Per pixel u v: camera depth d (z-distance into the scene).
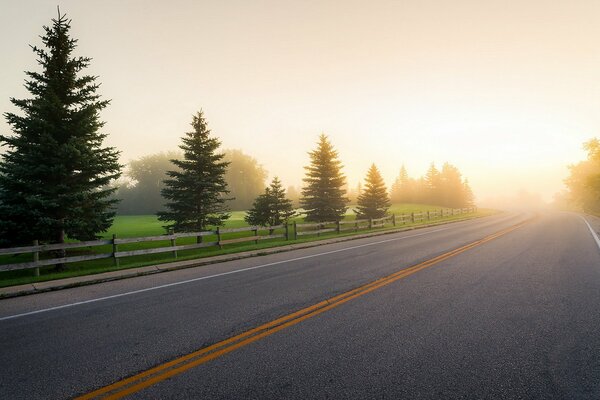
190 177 19.97
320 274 8.16
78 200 12.77
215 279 7.95
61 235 12.98
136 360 3.72
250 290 6.73
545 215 43.69
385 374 3.31
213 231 13.72
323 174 32.75
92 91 14.04
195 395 2.99
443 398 2.91
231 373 3.38
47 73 13.46
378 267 8.91
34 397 3.04
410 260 9.91
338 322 4.75
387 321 4.77
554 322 4.70
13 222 12.54
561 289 6.46
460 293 6.20
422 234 18.77
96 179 14.12
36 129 12.69
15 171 12.35
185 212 20.02
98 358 3.80
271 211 30.12
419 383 3.14
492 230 20.12
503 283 6.95
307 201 33.28
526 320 4.78
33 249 8.88
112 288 7.32
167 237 12.06
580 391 3.00
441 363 3.53
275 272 8.60
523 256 10.37
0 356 3.93
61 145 12.80
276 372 3.38
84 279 8.01
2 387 3.22
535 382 3.15
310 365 3.51
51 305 6.06
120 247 18.67
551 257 10.17
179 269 9.59
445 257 10.33
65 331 4.70
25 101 12.67
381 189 38.41
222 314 5.23
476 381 3.17
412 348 3.88
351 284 7.01
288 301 5.85
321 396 2.94
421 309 5.29
